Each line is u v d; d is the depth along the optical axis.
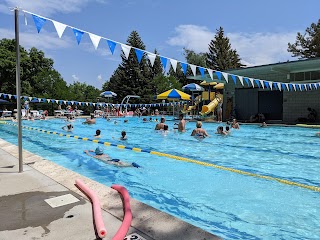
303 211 3.49
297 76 17.59
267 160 6.79
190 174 5.29
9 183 3.79
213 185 4.60
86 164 6.21
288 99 18.19
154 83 43.12
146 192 4.29
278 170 5.77
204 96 26.61
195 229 2.44
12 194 3.34
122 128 15.62
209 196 4.08
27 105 26.05
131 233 2.37
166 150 8.14
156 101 41.47
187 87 24.61
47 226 2.51
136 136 11.53
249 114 20.42
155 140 10.29
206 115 22.72
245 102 20.62
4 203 3.05
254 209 3.57
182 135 11.59
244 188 4.43
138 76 41.78
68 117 22.52
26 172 4.39
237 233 2.92
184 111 25.98
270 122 18.28
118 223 2.58
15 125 18.05
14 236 2.33
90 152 7.43
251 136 11.51
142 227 2.48
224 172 5.43
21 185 3.70
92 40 5.16
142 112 31.16
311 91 17.12
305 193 4.16
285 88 18.05
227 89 21.64
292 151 8.06
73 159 6.78
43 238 2.30
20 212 2.81
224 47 50.75
